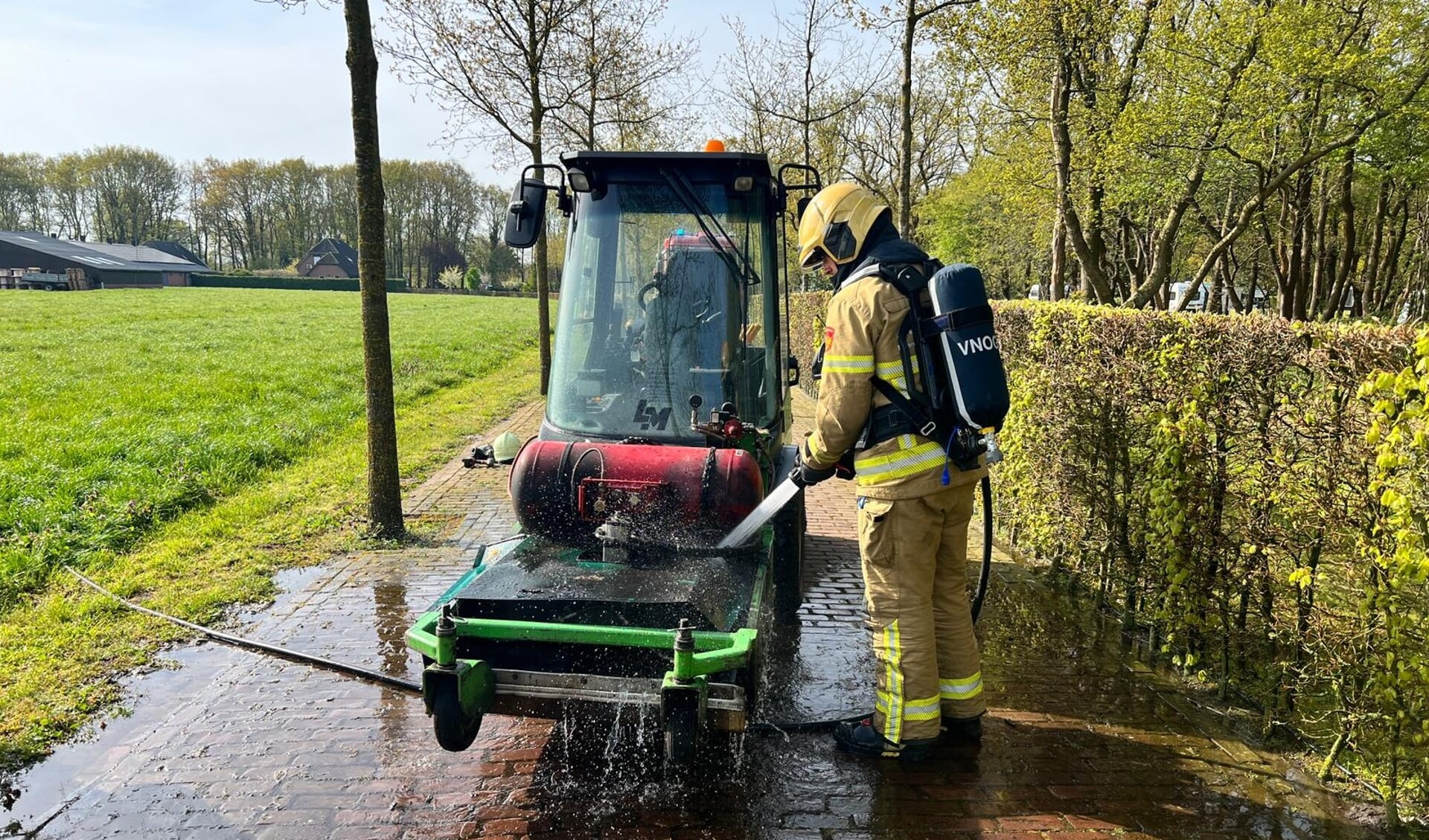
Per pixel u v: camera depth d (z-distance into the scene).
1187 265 31.77
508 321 36.50
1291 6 11.67
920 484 3.48
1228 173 15.12
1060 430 5.70
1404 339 3.11
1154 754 3.75
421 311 42.72
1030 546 6.41
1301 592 3.68
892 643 3.62
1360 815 3.31
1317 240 26.42
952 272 3.42
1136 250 27.09
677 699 2.96
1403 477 3.13
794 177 17.19
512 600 3.33
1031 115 13.74
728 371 4.23
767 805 3.34
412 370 18.36
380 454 6.82
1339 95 13.08
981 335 3.37
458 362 20.53
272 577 6.00
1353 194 25.66
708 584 3.51
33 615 5.12
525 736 3.82
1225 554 4.18
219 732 3.83
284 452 9.99
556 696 3.19
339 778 3.47
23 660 4.55
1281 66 11.68
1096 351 5.22
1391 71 12.84
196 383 14.66
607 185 4.30
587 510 3.84
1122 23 12.27
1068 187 13.69
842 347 3.46
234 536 6.87
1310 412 3.57
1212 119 12.77
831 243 3.67
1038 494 6.10
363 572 6.09
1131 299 15.25
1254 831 3.21
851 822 3.24
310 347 21.77
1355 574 3.39
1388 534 3.22
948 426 3.46
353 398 14.24
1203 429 4.16
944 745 3.81
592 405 4.25
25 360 16.83
